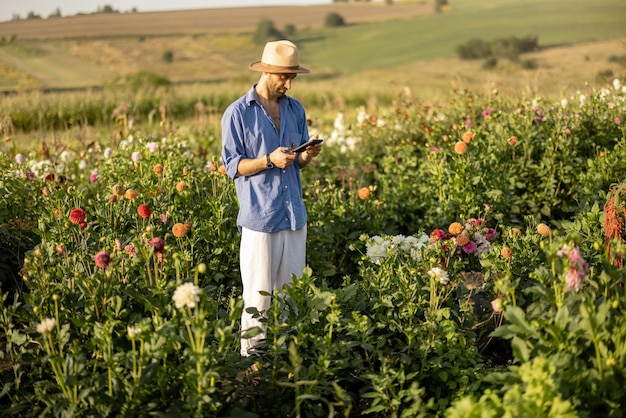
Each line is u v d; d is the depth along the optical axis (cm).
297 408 334
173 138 775
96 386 324
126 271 411
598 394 296
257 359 371
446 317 381
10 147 887
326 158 841
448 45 9388
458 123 794
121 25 12631
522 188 666
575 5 11225
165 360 332
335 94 2136
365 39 11012
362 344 361
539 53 7469
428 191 639
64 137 981
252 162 398
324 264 543
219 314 425
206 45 11038
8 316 384
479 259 457
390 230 600
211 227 520
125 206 537
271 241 410
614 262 357
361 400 375
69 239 475
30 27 11825
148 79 3297
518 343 306
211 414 328
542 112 731
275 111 419
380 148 844
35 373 374
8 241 538
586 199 579
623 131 671
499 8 12338
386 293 417
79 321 357
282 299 389
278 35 11856
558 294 321
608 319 302
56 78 6606
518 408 271
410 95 948
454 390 365
